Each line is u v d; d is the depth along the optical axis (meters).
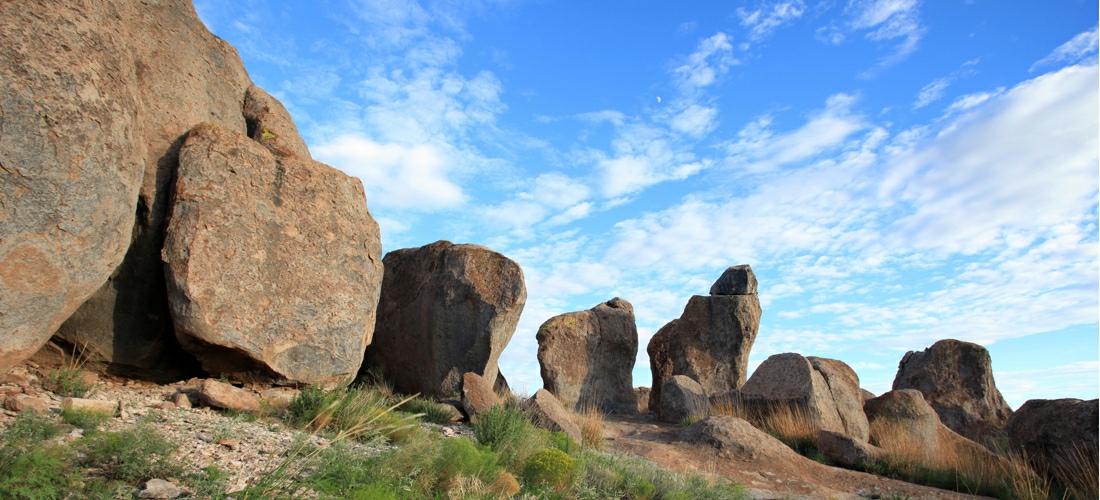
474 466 5.83
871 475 10.27
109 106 7.56
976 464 10.67
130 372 9.34
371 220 11.27
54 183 6.93
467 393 10.77
